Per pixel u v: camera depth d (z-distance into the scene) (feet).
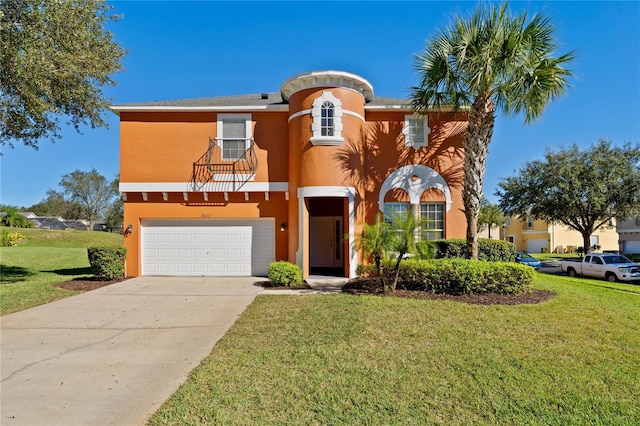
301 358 18.04
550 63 32.71
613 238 151.02
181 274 45.44
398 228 32.76
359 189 42.70
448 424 12.59
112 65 40.37
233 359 18.06
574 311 26.14
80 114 42.14
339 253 52.90
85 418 13.01
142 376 16.55
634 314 25.86
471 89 33.91
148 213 45.39
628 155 79.82
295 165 42.70
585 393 14.64
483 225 151.33
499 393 14.61
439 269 31.81
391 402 13.91
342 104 41.68
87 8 35.68
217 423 12.54
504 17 32.78
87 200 196.13
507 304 28.09
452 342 19.93
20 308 29.17
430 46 35.70
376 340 20.34
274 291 35.14
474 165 34.65
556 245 152.76
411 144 45.44
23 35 30.58
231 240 45.88
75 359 18.65
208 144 45.29
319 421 12.71
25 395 14.75
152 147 45.11
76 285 38.81
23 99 34.09
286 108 45.11
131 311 28.25
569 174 81.25
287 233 45.34
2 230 104.37
